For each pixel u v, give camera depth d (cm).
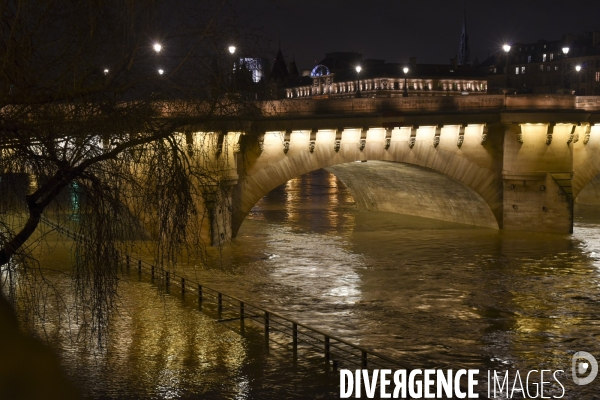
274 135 5891
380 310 4066
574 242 6150
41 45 2242
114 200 2286
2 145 2128
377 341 3534
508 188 6719
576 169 6962
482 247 5950
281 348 3353
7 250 2119
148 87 2384
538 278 4850
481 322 3859
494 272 5025
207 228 5497
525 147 6581
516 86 17150
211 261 5212
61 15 2277
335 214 8362
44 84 2230
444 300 4291
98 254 2270
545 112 6431
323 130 6016
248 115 2584
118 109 2312
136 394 2781
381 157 6306
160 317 3788
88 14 2281
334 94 16062
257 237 6431
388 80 15500
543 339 3597
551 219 6612
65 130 2209
